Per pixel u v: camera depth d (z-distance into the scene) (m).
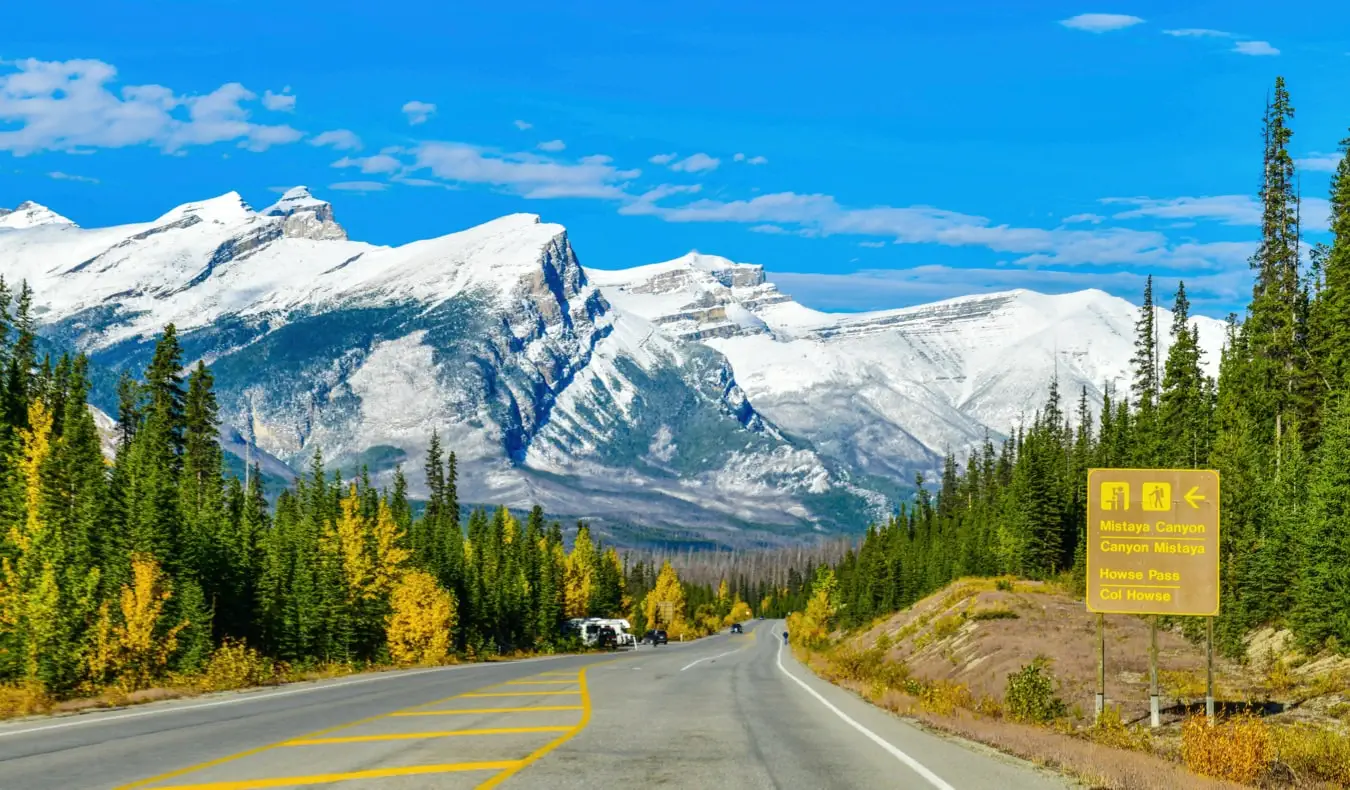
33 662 38.38
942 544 131.00
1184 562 28.42
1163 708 32.88
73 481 47.94
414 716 26.03
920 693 37.22
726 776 16.92
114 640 40.72
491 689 36.50
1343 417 45.06
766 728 24.55
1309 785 19.97
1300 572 43.62
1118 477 28.83
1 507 44.84
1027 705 32.81
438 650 74.19
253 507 72.12
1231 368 79.25
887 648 80.56
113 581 44.78
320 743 20.28
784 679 46.88
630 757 18.86
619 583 171.75
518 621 112.12
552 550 142.50
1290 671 39.94
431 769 17.03
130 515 52.53
